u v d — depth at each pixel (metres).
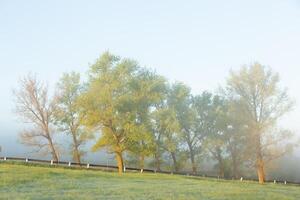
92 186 33.50
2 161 51.09
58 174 41.31
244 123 54.38
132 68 59.91
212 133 64.81
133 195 28.36
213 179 53.75
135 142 59.09
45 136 60.94
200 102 67.50
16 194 27.11
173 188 34.16
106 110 56.28
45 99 61.28
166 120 62.59
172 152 64.69
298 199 31.53
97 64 58.69
